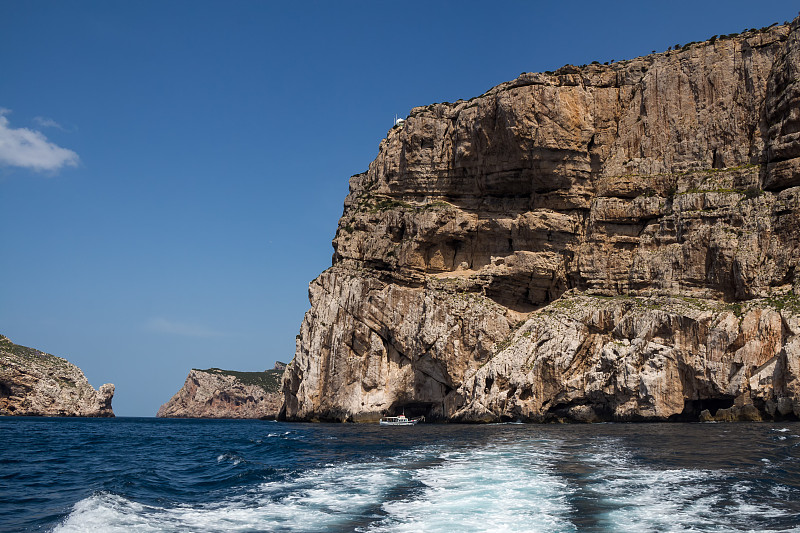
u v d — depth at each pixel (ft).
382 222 331.77
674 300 246.47
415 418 301.84
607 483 97.25
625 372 238.27
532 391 256.93
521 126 296.10
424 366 296.51
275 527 78.02
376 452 150.92
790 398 201.46
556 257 295.48
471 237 319.06
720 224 253.65
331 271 332.39
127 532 75.41
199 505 91.91
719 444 140.26
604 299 271.28
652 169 287.69
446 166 326.65
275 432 253.03
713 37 287.07
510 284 302.86
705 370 223.10
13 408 553.23
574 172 297.74
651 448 137.90
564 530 73.05
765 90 269.44
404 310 307.78
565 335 258.78
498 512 81.92
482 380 270.05
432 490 96.99
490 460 126.52
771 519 75.05
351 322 314.35
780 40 270.26
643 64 301.43
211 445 198.49
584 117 300.40
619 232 283.59
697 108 284.61
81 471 134.92
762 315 219.41
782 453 123.13
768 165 253.85
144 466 142.92
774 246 239.30
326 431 243.19
